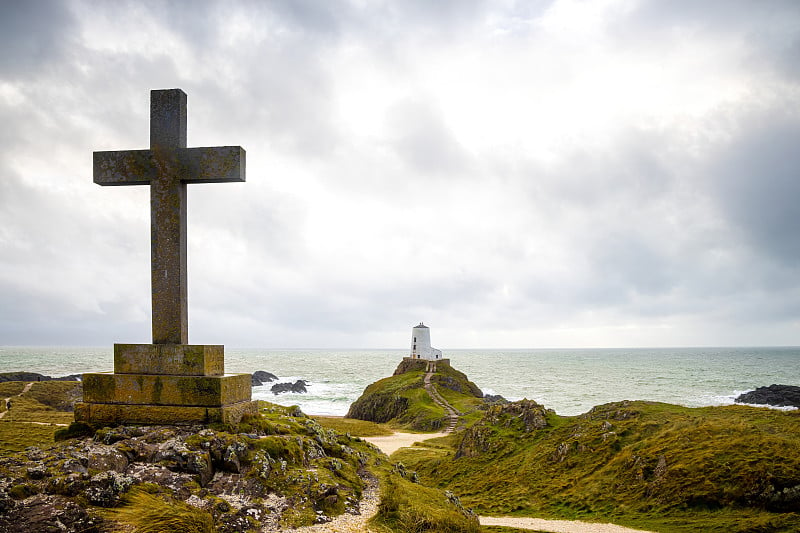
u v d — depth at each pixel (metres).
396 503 12.58
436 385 100.50
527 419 42.84
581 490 27.42
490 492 31.92
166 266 13.80
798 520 18.33
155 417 12.88
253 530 9.62
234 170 13.77
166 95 14.02
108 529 8.04
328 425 75.44
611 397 114.56
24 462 9.91
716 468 23.14
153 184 13.95
